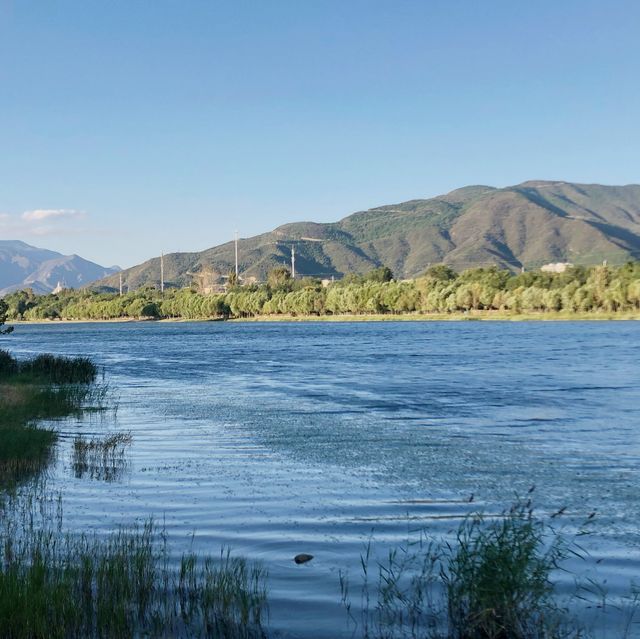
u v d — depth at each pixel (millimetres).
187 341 99438
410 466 17828
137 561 9914
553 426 24484
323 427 24281
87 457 18812
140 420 26047
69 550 10914
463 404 30422
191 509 13734
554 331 99375
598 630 8438
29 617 8195
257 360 59656
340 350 70688
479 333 99562
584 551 11203
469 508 13859
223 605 8930
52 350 81562
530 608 8461
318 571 10336
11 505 14008
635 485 15766
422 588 9672
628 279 138750
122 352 75875
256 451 19859
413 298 172375
